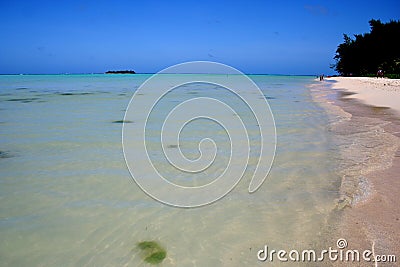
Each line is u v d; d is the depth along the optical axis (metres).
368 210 4.19
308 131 9.34
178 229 3.83
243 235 3.68
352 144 7.65
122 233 3.74
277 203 4.51
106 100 19.44
